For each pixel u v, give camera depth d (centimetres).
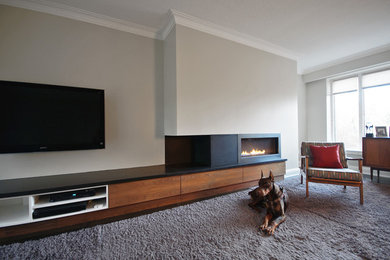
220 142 266
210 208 207
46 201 171
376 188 273
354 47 332
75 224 179
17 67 197
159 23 249
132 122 253
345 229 162
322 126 441
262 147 325
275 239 149
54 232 166
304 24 257
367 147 327
